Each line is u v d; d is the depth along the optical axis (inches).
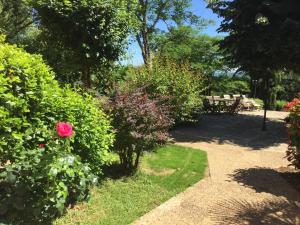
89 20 366.9
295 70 552.4
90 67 428.8
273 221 199.8
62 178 173.0
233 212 211.6
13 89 174.6
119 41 401.7
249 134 502.9
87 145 210.8
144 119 262.4
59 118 199.2
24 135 171.5
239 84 1215.6
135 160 283.9
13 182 159.3
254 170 302.8
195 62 1076.5
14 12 712.4
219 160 334.6
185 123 545.0
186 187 252.5
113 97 271.4
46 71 197.2
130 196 228.5
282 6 485.7
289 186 261.4
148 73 463.5
